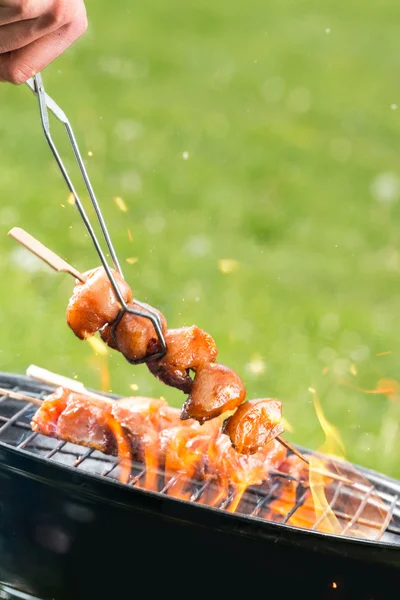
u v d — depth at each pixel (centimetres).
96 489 295
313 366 591
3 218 757
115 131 1010
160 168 939
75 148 282
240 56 1359
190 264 729
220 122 1095
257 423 303
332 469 354
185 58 1316
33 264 681
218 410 298
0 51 284
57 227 759
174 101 1145
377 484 350
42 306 628
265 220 850
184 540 296
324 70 1336
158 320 291
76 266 690
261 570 295
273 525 285
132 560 307
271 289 708
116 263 296
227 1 1642
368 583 290
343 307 692
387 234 847
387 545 281
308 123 1130
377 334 651
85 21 295
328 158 1027
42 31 282
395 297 721
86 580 317
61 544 314
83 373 549
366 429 529
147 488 329
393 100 1234
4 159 897
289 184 945
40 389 379
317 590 294
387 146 1079
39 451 345
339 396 560
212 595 304
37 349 576
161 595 309
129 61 1266
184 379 303
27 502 312
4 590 333
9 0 266
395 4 1708
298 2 1683
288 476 340
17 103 1049
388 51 1445
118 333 293
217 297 677
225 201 881
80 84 1154
